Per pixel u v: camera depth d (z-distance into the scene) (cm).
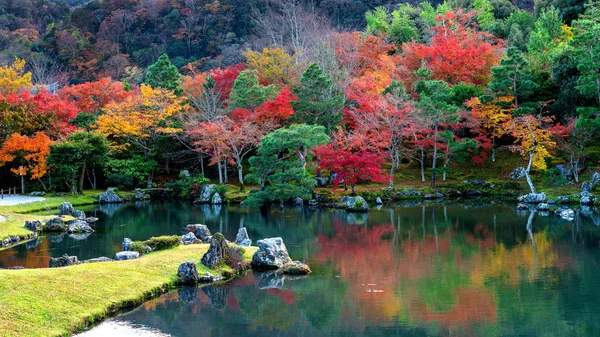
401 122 4684
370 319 1766
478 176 5153
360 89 5331
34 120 5112
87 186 5603
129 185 5319
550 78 5253
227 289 2091
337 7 9469
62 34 9819
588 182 4350
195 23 9962
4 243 2914
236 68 6175
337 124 5231
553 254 2619
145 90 5553
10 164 5306
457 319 1752
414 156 5578
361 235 3194
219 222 3681
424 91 5197
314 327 1692
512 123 4550
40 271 1934
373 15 8494
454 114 4675
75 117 5538
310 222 3675
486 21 7625
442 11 7819
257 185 5238
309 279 2236
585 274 2258
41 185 5188
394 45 6975
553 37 6234
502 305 1881
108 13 10612
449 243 2925
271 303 1930
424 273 2317
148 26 10400
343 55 6400
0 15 10700
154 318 1759
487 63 5794
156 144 5466
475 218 3703
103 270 2028
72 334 1597
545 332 1630
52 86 7675
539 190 4609
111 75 8906
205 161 5809
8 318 1537
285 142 4278
